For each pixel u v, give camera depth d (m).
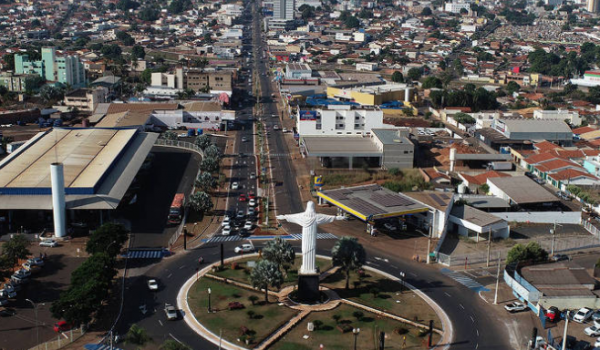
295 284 170.12
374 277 177.00
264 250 170.75
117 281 170.38
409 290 169.00
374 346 140.12
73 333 143.38
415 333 146.00
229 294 163.50
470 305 161.50
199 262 182.50
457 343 142.62
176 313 152.38
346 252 164.00
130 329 142.25
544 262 185.75
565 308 159.62
